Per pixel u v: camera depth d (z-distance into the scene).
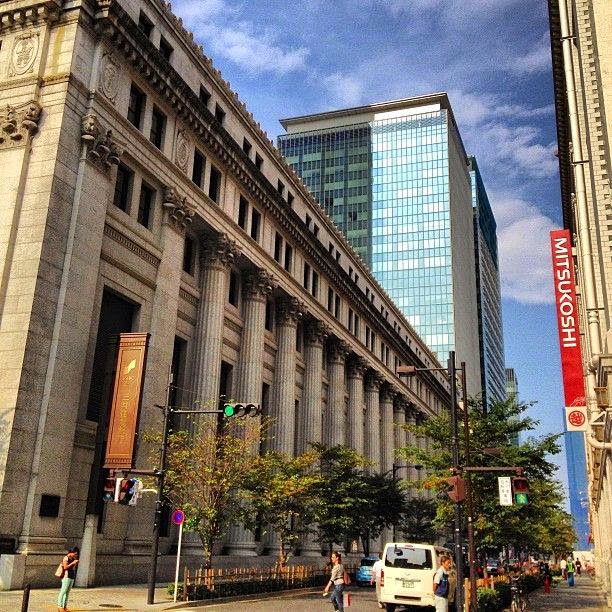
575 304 27.28
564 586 57.75
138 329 30.34
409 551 24.12
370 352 65.12
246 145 43.28
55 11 28.12
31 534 22.41
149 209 32.25
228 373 40.38
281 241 47.25
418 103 146.12
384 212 139.00
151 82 32.06
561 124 36.31
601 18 19.52
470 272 162.00
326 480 36.69
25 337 23.72
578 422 22.03
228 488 27.53
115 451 25.80
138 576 27.17
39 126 26.72
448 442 31.84
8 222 25.39
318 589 33.91
